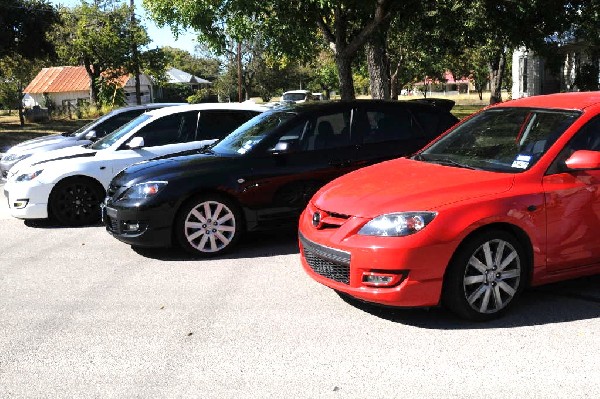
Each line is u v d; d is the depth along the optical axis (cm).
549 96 539
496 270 439
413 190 444
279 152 669
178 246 696
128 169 678
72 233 786
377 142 709
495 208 427
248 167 654
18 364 401
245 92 6438
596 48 2161
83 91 5906
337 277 454
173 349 416
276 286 541
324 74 6303
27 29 3272
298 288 534
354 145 698
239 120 922
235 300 509
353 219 441
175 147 871
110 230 667
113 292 541
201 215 641
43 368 394
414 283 417
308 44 1487
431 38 1855
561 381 354
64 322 473
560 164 456
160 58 3797
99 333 448
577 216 456
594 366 371
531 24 1614
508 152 484
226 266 611
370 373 372
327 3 1210
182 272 595
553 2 1534
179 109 900
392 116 727
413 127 732
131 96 6081
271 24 1348
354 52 1465
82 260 653
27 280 587
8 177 918
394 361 387
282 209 668
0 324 473
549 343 405
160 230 629
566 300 485
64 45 3966
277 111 730
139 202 625
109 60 3734
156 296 527
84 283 571
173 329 451
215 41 1424
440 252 417
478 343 409
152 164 670
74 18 3881
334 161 683
